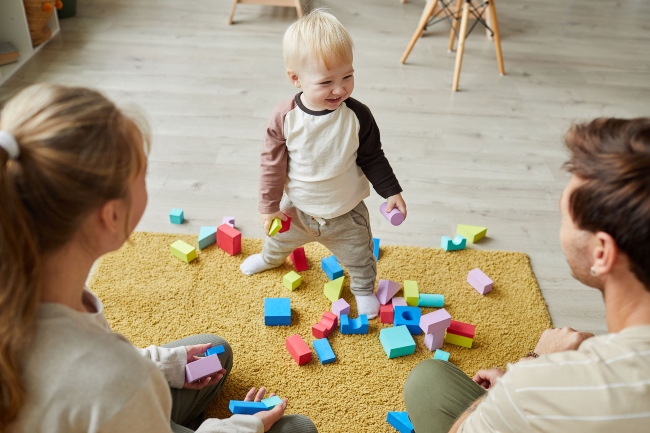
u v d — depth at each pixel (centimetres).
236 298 172
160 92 266
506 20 358
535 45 332
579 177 72
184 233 193
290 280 175
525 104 277
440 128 255
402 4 370
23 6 274
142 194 78
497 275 185
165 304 168
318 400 147
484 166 233
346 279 181
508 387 77
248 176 220
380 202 213
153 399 75
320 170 146
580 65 314
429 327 155
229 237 182
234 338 161
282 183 152
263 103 265
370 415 144
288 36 136
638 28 360
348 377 153
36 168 63
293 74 141
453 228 203
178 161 224
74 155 64
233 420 114
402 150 239
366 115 146
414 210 209
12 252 63
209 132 242
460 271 185
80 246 71
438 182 223
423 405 121
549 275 188
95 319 81
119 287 171
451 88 286
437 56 314
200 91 270
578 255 77
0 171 61
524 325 169
